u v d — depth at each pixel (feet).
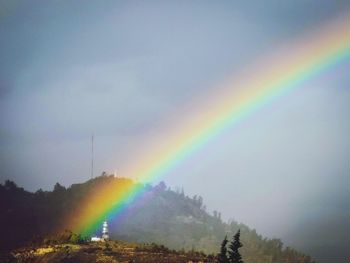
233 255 557.74
